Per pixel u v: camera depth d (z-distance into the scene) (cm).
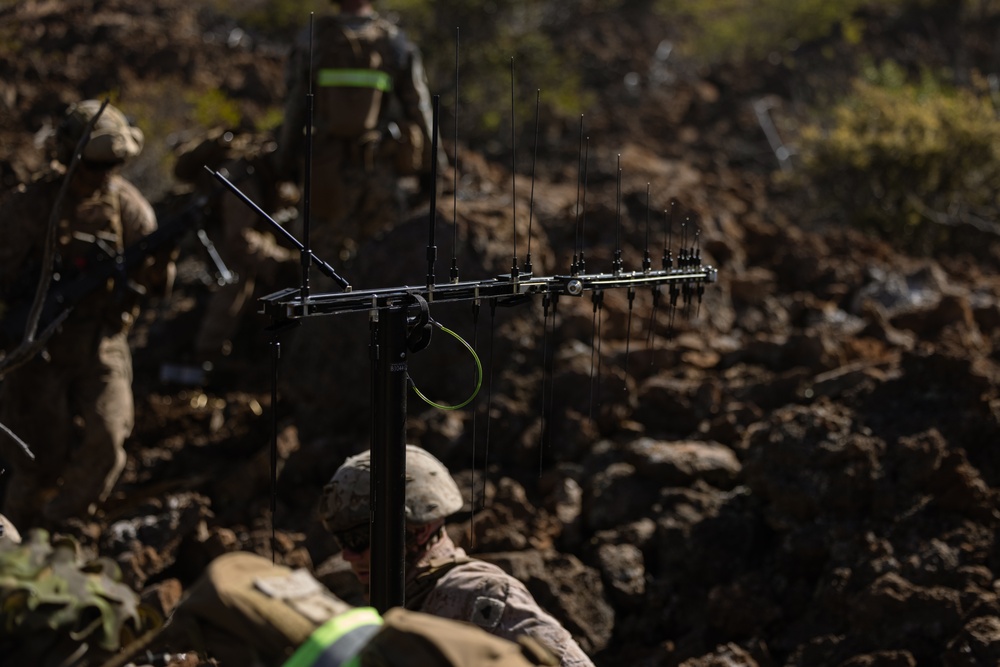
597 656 421
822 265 719
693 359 582
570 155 1079
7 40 1157
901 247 882
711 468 480
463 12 1195
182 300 735
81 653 169
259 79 1152
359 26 641
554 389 540
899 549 424
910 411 472
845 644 393
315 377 561
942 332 594
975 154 902
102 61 1116
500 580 248
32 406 479
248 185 646
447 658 153
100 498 488
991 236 868
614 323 603
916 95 1019
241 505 514
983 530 423
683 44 1440
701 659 394
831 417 460
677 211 730
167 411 621
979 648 364
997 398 476
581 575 432
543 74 1195
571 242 715
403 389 240
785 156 1104
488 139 1134
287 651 156
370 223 657
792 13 1388
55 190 470
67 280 471
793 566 435
